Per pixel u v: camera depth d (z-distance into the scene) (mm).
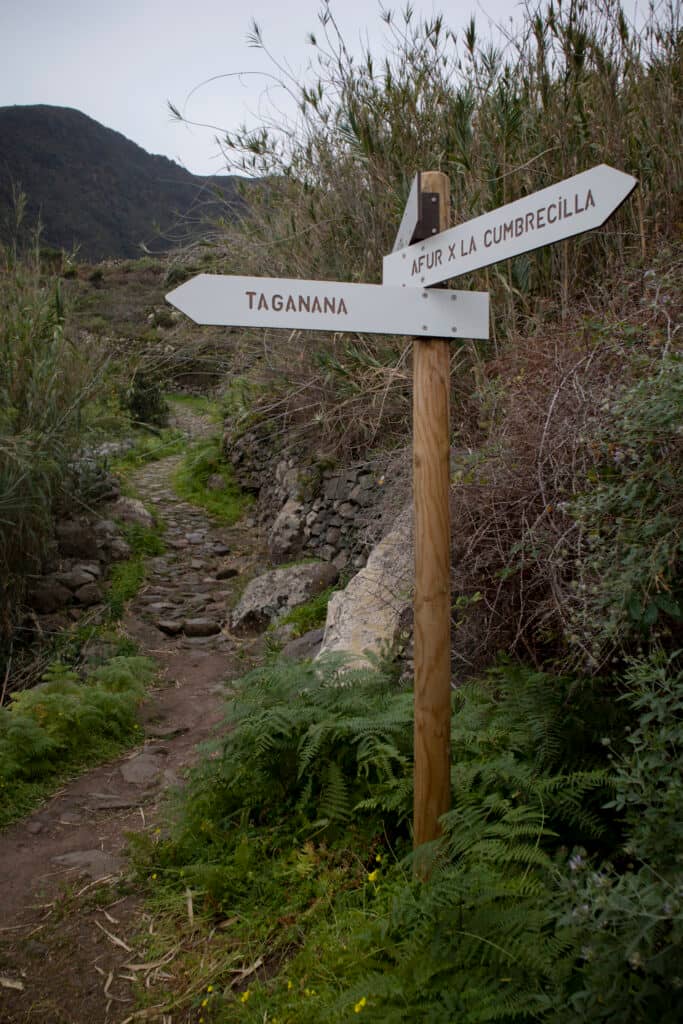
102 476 8711
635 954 1357
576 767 2396
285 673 3457
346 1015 1889
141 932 2754
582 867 1721
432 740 2326
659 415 2045
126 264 20219
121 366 7848
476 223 2170
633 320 2770
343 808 2893
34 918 2914
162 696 5547
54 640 6320
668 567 2053
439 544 2346
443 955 1882
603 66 4117
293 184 6074
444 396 2383
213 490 10922
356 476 6676
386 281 2650
